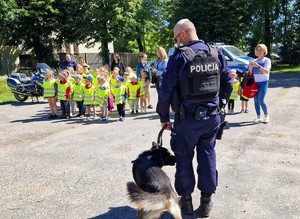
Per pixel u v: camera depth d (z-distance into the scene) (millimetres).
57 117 9914
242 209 3746
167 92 3328
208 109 3299
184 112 3326
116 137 7094
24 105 13008
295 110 9312
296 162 5172
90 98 9266
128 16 28938
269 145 6074
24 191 4449
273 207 3773
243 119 8375
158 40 42031
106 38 28531
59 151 6242
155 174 3150
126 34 30891
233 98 9023
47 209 3906
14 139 7387
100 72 10281
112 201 4051
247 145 6102
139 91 9938
